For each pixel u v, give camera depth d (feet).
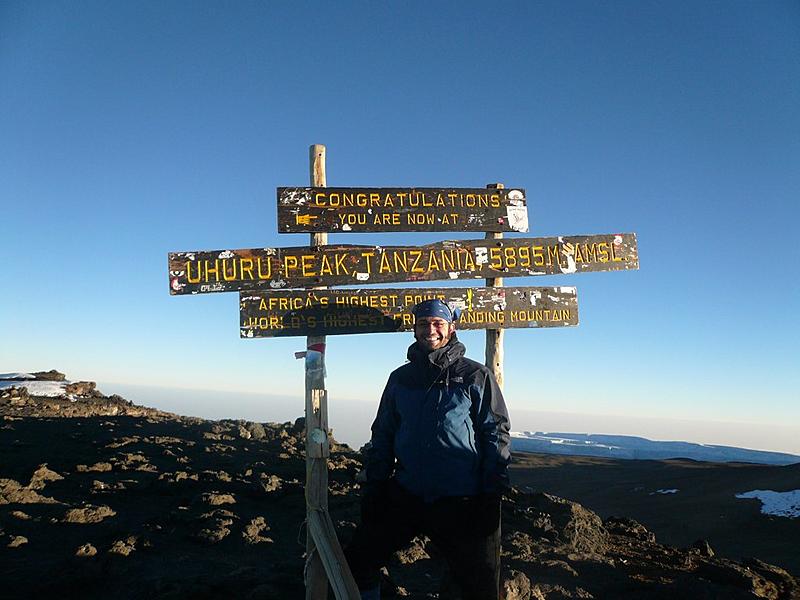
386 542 12.57
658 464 303.89
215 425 55.72
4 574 18.30
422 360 12.79
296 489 30.68
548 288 18.15
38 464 35.01
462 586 12.02
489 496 11.93
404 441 12.35
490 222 17.93
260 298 16.37
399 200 17.37
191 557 20.70
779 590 21.08
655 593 18.47
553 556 22.22
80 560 19.22
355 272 16.93
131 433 49.96
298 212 16.66
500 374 17.89
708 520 145.48
